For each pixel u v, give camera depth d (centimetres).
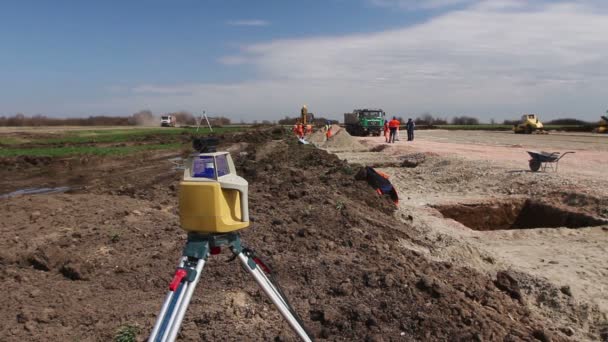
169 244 690
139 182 1700
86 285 548
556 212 1297
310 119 4884
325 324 470
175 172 1980
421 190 1658
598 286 764
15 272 579
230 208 295
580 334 616
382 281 553
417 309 495
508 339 478
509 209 1413
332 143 3459
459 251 930
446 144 3400
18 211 941
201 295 519
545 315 671
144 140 4291
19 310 479
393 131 3681
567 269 852
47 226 814
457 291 568
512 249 1001
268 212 902
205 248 286
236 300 506
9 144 3722
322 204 985
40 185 1808
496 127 7812
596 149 2848
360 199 1207
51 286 543
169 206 1029
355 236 791
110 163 2473
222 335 439
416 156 2441
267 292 307
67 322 458
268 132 4531
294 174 1506
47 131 5759
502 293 675
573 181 1488
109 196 1139
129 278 566
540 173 1672
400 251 795
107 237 724
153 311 480
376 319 473
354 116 5216
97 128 7581
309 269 591
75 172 2136
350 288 538
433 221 1195
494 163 1953
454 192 1590
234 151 2945
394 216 1185
